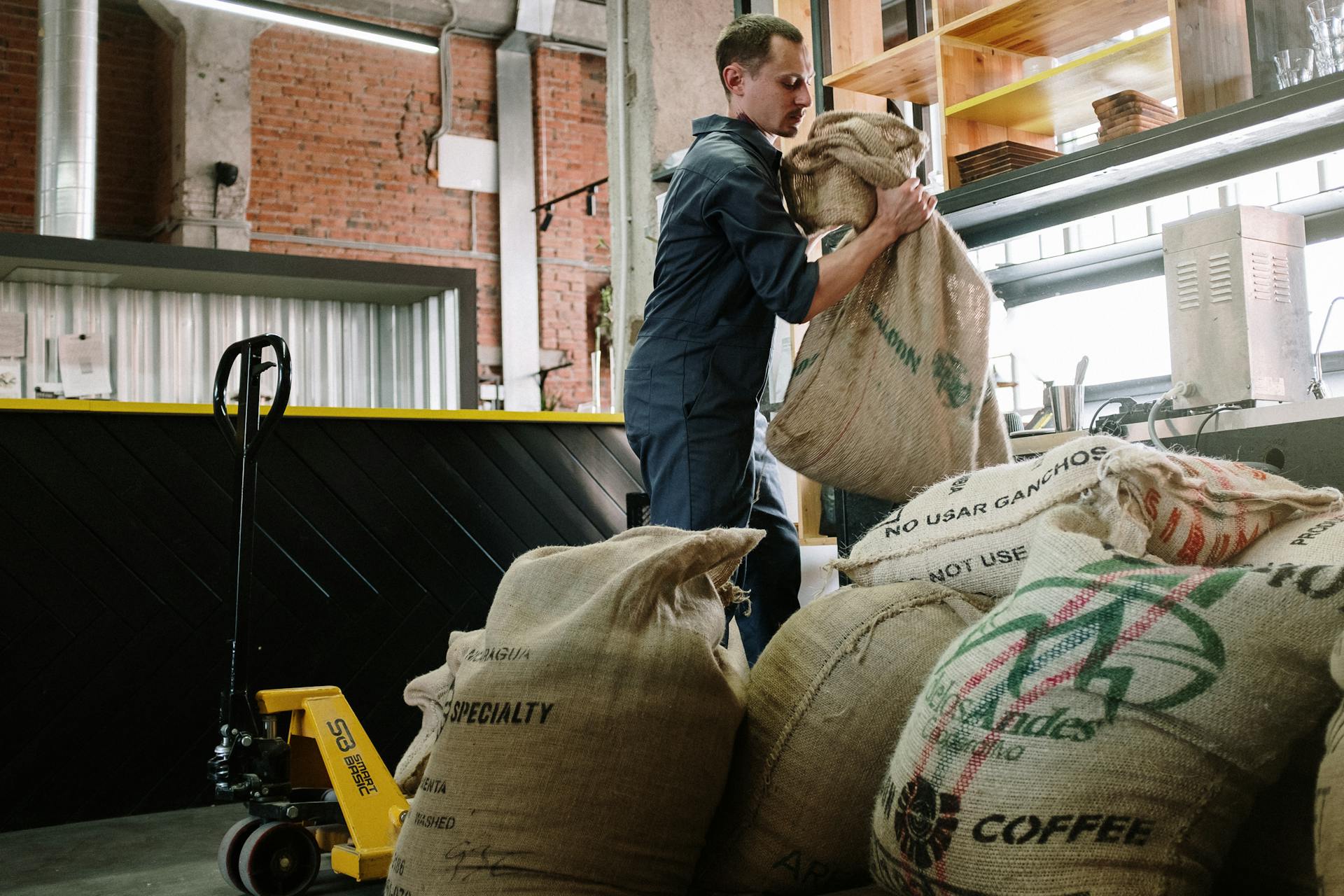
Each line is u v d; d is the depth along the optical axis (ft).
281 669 10.52
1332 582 3.41
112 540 10.03
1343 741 3.11
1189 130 9.34
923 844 3.78
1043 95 11.43
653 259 16.48
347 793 6.79
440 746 5.01
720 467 7.00
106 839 8.84
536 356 32.81
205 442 10.49
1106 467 4.40
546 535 11.91
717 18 17.17
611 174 17.13
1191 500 4.45
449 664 6.49
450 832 4.70
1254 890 3.86
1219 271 8.85
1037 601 3.84
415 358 19.15
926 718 3.96
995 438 7.25
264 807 6.91
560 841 4.59
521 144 33.14
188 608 10.26
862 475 6.98
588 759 4.67
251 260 17.31
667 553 5.10
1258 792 3.47
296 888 6.93
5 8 28.84
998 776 3.60
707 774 4.89
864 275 7.08
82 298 18.03
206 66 29.17
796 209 7.17
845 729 4.89
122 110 30.42
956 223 11.74
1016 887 3.48
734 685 5.22
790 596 8.35
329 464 10.95
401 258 31.83
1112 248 11.85
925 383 6.82
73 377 17.85
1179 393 8.91
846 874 4.99
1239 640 3.42
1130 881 3.36
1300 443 8.02
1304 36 9.03
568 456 12.14
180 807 10.05
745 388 7.11
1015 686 3.68
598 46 33.94
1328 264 11.18
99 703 9.85
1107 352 12.64
